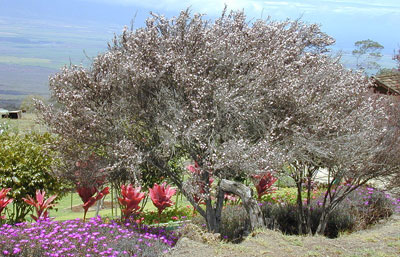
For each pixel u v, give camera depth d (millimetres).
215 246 4539
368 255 4426
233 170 5266
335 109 5535
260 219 5262
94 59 5336
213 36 5559
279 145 5227
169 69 5277
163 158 5445
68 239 4555
